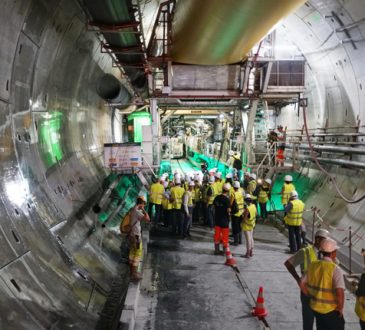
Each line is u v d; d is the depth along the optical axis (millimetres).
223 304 7547
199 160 33156
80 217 10430
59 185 10234
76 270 7777
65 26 9914
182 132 40219
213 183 13438
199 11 7945
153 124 14539
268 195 14664
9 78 7441
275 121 22922
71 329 5758
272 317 7051
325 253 4910
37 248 6812
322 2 11750
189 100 16859
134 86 18344
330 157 15375
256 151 19047
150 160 14281
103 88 15102
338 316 4750
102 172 16359
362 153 11695
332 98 15875
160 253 10719
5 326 4512
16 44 7508
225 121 23062
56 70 10672
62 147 11758
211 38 9203
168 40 13305
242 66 13883
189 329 6590
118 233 12312
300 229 10711
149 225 12617
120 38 10789
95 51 13891
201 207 14633
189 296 7914
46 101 10180
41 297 5770
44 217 8039
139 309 7309
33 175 8398
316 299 4828
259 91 14539
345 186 13633
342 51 13133
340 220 12695
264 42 13812
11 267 5582
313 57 15344
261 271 9359
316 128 17328
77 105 13992
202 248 11195
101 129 19000
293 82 14523
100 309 7250
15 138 7746
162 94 14328
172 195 12453
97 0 8141
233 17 7324
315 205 15266
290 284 8578
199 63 12398
